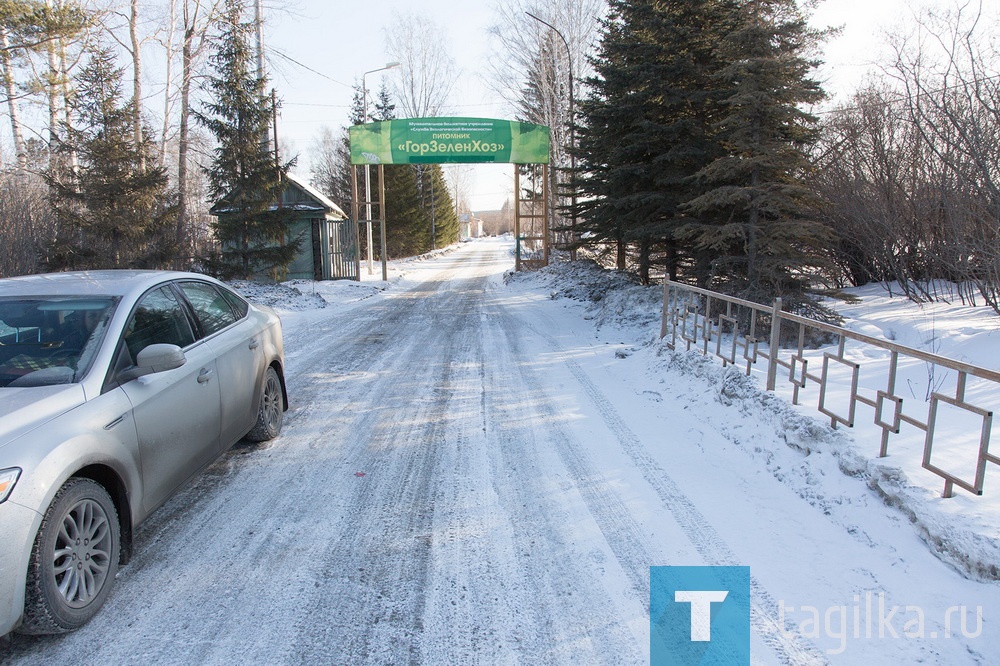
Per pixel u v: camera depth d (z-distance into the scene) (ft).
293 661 8.75
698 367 22.41
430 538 12.29
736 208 34.71
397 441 18.02
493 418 20.24
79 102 53.36
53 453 8.89
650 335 33.17
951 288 45.55
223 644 9.07
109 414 10.27
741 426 17.54
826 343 31.83
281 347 19.33
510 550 11.82
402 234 149.18
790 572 10.89
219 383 14.28
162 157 67.00
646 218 42.09
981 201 34.04
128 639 9.15
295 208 72.02
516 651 9.01
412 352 32.07
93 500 9.68
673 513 13.21
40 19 44.16
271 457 16.69
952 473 11.98
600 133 43.21
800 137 34.53
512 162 74.59
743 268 35.27
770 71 30.50
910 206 43.04
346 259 87.66
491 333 37.99
